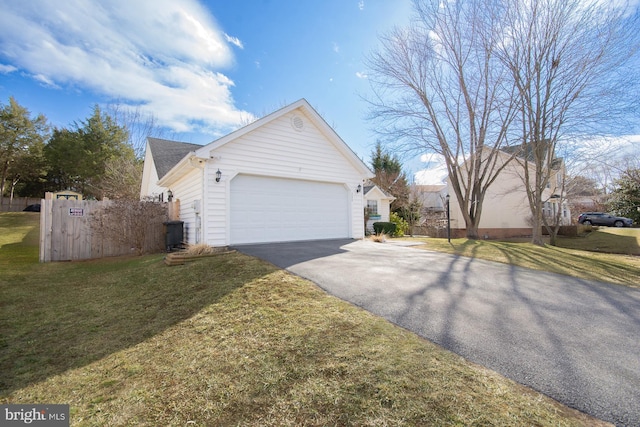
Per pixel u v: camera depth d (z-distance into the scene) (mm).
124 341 3115
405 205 26703
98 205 9133
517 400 1936
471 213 14906
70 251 8695
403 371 2238
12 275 6574
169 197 12070
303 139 9898
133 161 23828
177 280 5164
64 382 2422
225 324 3250
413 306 3580
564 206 22141
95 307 4398
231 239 8367
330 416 1833
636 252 11648
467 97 13664
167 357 2688
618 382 2131
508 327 3043
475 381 2129
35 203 28234
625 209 20203
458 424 1725
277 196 9352
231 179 8414
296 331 2953
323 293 4023
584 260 7391
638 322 3248
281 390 2100
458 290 4270
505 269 5895
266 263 5656
